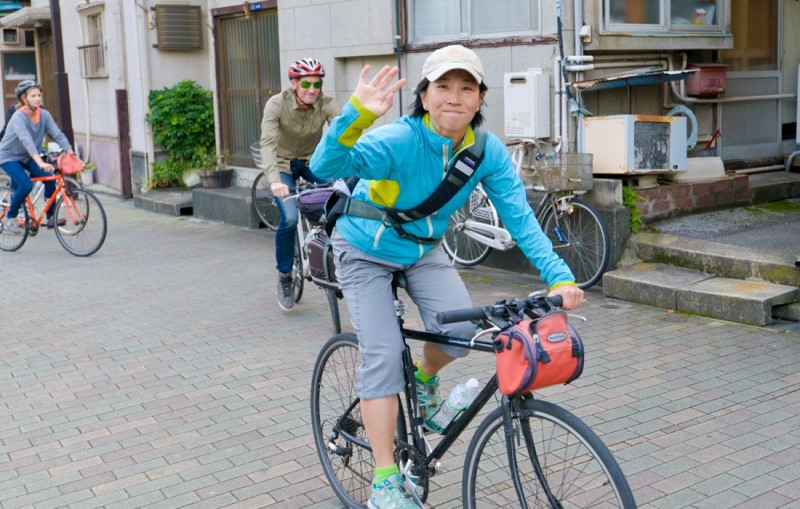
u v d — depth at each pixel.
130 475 4.15
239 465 4.21
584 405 4.71
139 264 9.12
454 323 3.06
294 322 6.67
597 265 7.12
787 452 4.05
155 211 12.84
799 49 9.37
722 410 4.57
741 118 8.95
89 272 8.81
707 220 7.64
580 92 7.47
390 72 2.78
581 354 2.73
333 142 2.80
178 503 3.84
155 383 5.43
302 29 10.09
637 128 7.21
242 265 8.90
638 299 6.64
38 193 10.05
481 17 8.15
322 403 3.90
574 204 7.19
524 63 7.77
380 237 3.22
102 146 15.45
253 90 11.76
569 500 2.80
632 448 4.16
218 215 11.69
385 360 3.21
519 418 2.88
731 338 5.73
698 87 8.09
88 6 14.90
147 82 13.55
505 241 7.18
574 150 7.52
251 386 5.30
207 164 12.48
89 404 5.12
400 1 8.80
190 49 13.70
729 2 8.27
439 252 3.43
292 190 6.88
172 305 7.36
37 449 4.50
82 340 6.43
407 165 3.02
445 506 3.70
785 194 8.53
